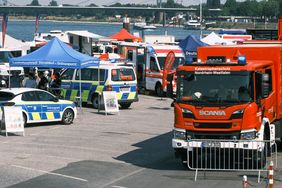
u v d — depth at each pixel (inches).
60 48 1417.3
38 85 1614.2
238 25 6988.2
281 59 874.8
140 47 2032.5
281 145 951.0
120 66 1524.4
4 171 767.1
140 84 2039.9
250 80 752.3
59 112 1230.3
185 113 760.3
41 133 1116.5
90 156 889.5
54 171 770.8
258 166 762.2
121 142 1031.6
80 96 1478.8
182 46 1932.8
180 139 765.9
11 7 5807.1
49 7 5984.3
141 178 737.0
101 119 1348.4
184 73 771.4
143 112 1517.0
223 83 757.9
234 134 745.0
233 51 874.8
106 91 1464.1
